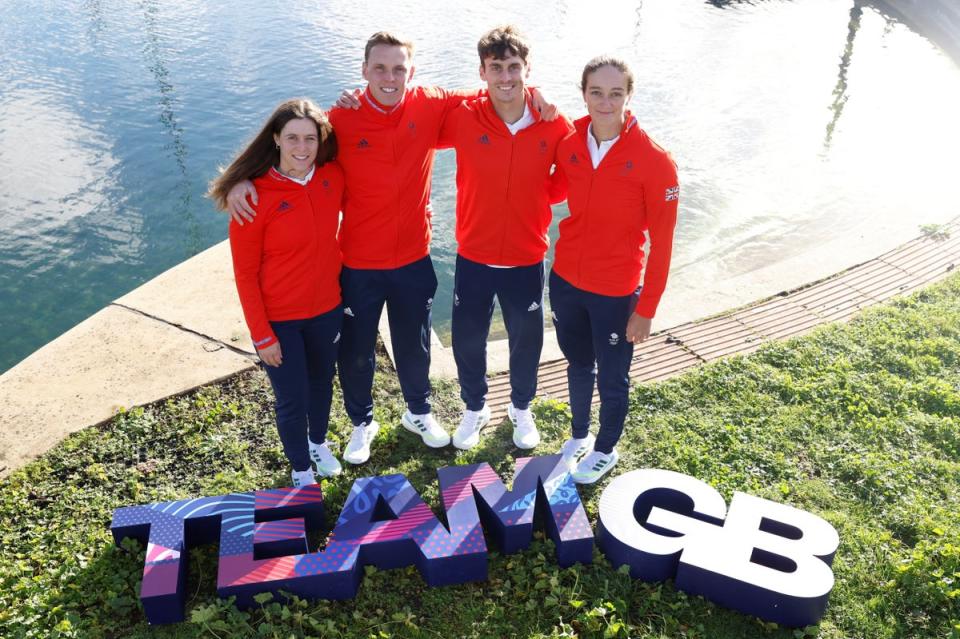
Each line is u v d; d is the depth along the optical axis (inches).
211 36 681.6
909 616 142.4
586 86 138.6
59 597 144.5
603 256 152.1
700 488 160.4
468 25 711.1
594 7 773.9
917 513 163.9
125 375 207.5
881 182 391.9
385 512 165.2
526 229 157.8
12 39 662.5
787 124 480.1
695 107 511.2
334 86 574.2
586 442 183.2
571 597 143.6
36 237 386.0
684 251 332.8
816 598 135.3
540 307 169.5
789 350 219.9
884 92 540.1
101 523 161.9
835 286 261.1
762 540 147.0
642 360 222.2
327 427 179.5
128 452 182.7
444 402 205.0
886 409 195.3
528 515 153.4
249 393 203.3
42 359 213.0
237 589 138.9
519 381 179.5
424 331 172.4
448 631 139.8
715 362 216.7
